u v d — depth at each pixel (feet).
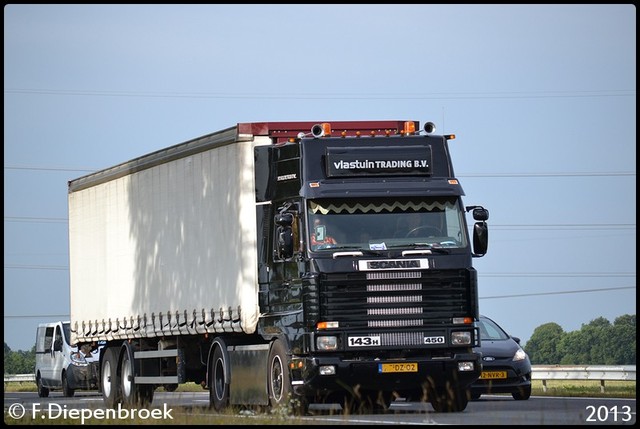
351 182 131.54
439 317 129.90
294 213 131.75
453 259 130.52
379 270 128.98
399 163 132.67
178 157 157.89
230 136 142.41
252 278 138.72
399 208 131.34
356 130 141.18
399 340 128.98
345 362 128.16
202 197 150.51
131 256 172.65
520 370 165.17
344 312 128.36
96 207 186.39
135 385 173.47
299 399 130.52
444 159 134.62
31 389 306.14
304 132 140.77
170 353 161.48
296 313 130.52
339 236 129.80
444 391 135.23
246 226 139.13
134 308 171.53
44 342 248.93
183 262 155.84
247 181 139.74
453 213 132.26
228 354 145.28
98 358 191.21
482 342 168.04
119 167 177.58
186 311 154.40
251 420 116.37
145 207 168.45
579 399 164.04
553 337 559.79
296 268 131.03
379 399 133.90
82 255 191.62
